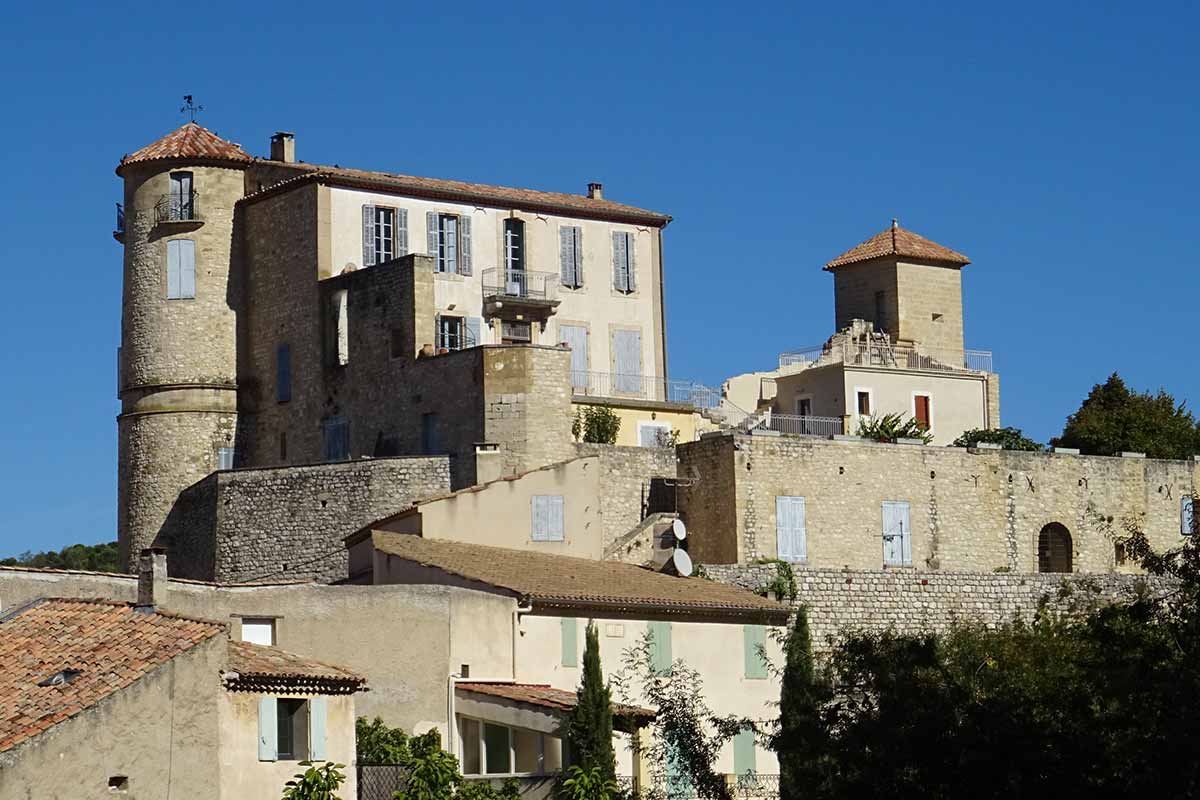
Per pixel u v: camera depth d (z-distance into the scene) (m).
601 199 126.50
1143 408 125.19
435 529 92.88
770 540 99.44
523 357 102.69
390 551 83.94
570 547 96.06
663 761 72.00
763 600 84.81
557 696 72.69
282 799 62.25
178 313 116.06
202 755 60.66
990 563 105.56
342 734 64.19
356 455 110.31
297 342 114.31
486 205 118.19
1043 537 108.38
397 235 115.50
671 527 99.50
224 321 116.75
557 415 103.19
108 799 58.72
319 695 63.84
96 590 75.94
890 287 134.38
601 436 109.81
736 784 77.81
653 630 80.50
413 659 75.00
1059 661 66.75
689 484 101.25
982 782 60.19
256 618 75.44
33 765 57.44
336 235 113.81
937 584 97.19
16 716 58.88
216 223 117.19
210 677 61.28
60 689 60.00
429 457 102.44
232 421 116.06
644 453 102.94
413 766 64.06
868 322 132.25
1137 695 58.81
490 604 76.38
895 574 96.44
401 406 107.81
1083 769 59.44
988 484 106.06
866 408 125.56
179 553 111.56
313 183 113.69
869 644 64.62
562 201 121.69
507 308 116.56
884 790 61.09
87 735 58.56
